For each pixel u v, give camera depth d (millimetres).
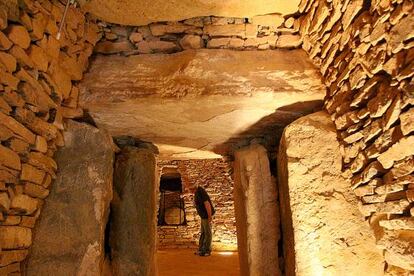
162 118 2762
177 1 2447
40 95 2039
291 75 2510
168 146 3451
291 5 2502
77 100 2508
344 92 2172
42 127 2092
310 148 2395
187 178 7688
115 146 2873
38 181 2109
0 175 1735
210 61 2572
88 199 2354
